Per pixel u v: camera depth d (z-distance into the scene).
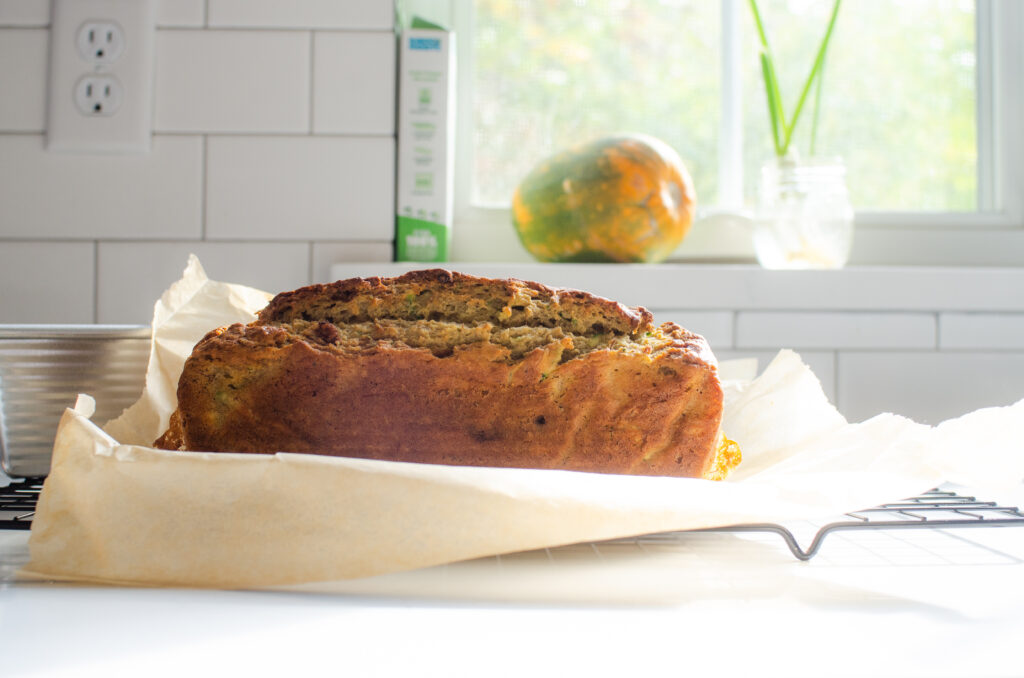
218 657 0.27
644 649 0.28
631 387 0.51
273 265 1.08
